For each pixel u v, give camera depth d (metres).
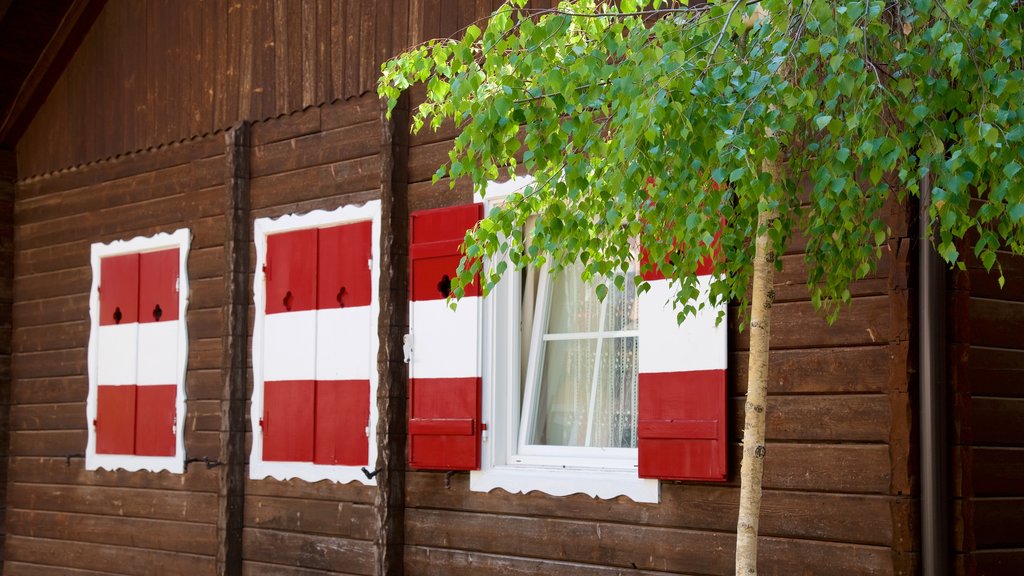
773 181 3.46
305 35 7.24
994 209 3.07
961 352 4.48
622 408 5.71
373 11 6.86
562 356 5.97
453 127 6.38
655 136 3.16
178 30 8.09
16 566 9.02
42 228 9.10
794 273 4.89
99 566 8.32
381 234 6.55
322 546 6.80
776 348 4.93
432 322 6.25
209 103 7.82
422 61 4.20
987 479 4.53
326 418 6.85
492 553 5.99
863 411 4.64
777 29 3.27
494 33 3.69
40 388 8.98
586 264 3.96
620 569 5.45
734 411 5.07
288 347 7.12
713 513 5.13
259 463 7.23
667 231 3.87
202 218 7.82
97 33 8.69
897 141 3.05
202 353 7.72
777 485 4.89
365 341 6.68
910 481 4.46
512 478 5.89
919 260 4.48
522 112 3.59
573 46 3.68
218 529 7.29
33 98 9.06
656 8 3.80
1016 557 4.60
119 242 8.38
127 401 8.18
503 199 6.04
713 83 3.21
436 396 6.19
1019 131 2.93
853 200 3.51
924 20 3.35
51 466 8.80
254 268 7.41
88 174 8.73
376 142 6.76
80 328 8.67
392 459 6.39
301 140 7.22
